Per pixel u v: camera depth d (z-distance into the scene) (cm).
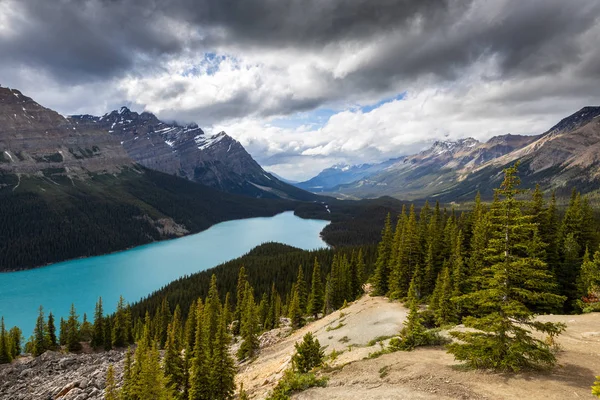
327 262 13650
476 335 1962
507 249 1834
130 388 3531
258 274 13188
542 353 1761
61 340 8750
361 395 1989
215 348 3819
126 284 15825
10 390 5738
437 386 1864
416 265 5925
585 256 4322
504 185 1877
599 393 1316
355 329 4547
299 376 2575
